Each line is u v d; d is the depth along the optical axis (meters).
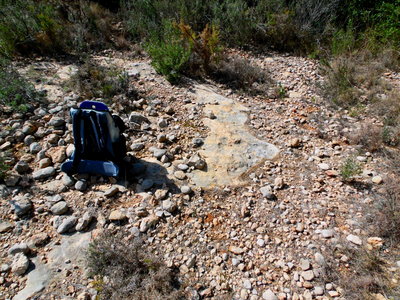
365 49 6.34
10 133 4.05
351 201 3.46
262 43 6.97
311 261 2.89
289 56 6.68
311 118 4.83
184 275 2.78
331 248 2.98
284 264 2.87
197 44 5.78
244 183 3.71
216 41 5.68
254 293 2.66
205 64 5.78
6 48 5.70
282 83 5.72
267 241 3.08
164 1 7.16
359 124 4.68
